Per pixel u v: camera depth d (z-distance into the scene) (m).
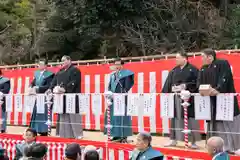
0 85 12.02
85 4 17.31
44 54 20.42
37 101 10.91
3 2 25.58
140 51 17.73
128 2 17.17
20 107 11.46
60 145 9.94
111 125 9.48
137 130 11.65
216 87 7.89
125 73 9.73
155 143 9.55
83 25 17.88
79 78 10.44
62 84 10.34
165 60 11.79
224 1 18.53
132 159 6.91
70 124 10.18
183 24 17.47
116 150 8.81
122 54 18.05
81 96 9.95
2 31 23.56
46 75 11.41
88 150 6.14
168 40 17.25
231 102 7.47
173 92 8.67
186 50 16.97
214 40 16.72
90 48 19.41
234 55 10.51
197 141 9.32
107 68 13.09
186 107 8.03
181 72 8.81
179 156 7.85
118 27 17.62
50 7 20.92
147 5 17.97
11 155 10.79
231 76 7.98
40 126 10.98
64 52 20.08
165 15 18.11
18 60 21.78
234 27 16.42
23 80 15.50
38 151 6.29
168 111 8.34
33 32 21.92
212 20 17.31
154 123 11.20
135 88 12.39
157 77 11.93
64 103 10.20
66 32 19.81
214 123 7.83
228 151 7.68
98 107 9.89
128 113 8.92
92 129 13.09
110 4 17.22
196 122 8.60
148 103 8.61
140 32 17.52
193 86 8.65
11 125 14.80
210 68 8.07
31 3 24.17
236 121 7.71
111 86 9.80
